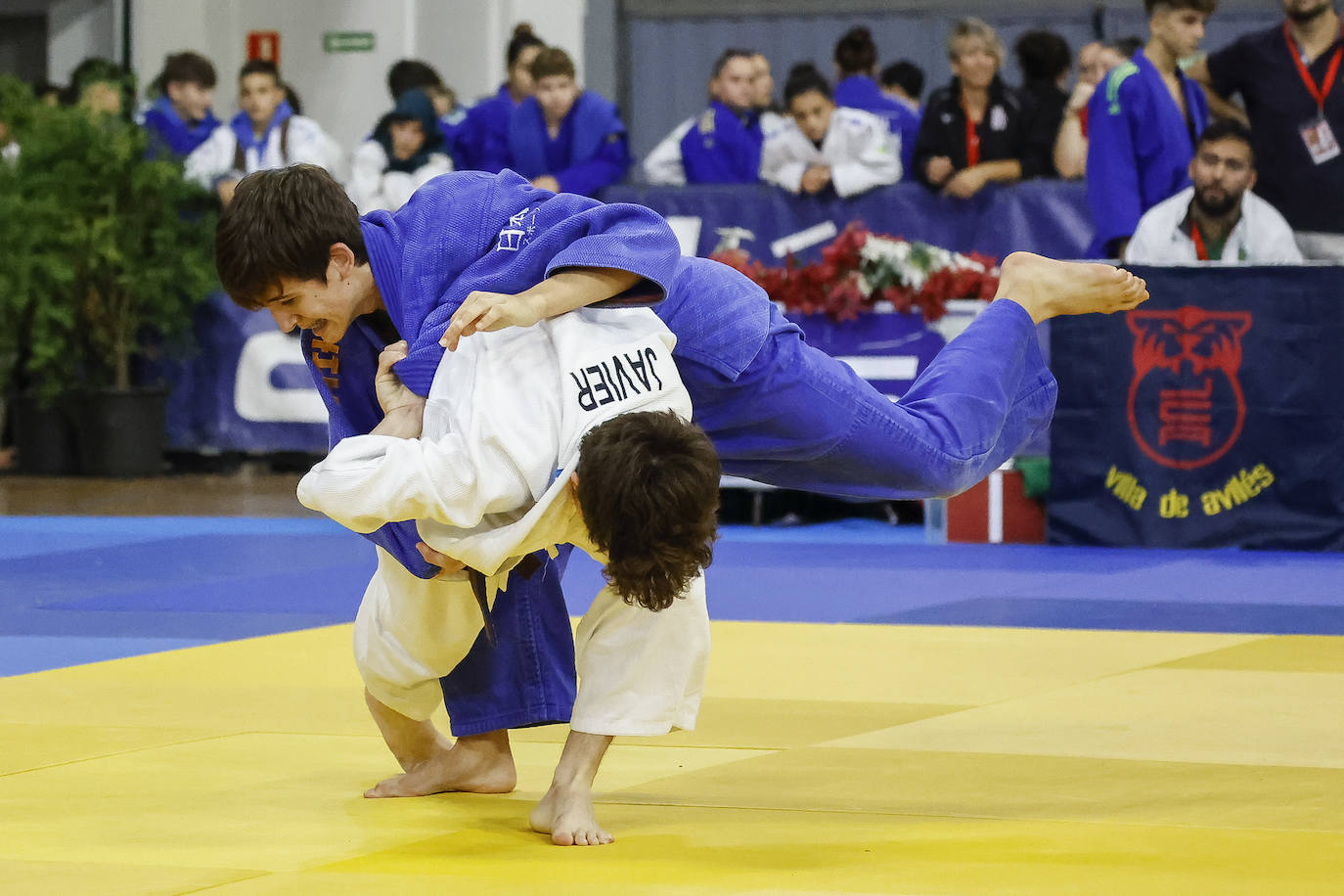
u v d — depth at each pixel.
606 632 5.19
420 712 5.96
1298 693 7.88
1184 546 15.15
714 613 11.29
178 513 18.62
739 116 21.45
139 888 4.52
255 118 23.25
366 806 5.71
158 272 21.91
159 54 26.97
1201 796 5.73
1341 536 14.76
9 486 21.47
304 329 5.67
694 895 4.42
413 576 5.65
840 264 16.94
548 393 5.05
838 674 8.58
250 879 4.62
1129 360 15.19
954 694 7.95
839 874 4.65
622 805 5.69
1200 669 8.60
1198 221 17.58
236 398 22.66
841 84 21.12
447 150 21.80
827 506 18.52
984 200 19.27
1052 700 7.74
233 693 8.09
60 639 10.24
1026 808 5.58
